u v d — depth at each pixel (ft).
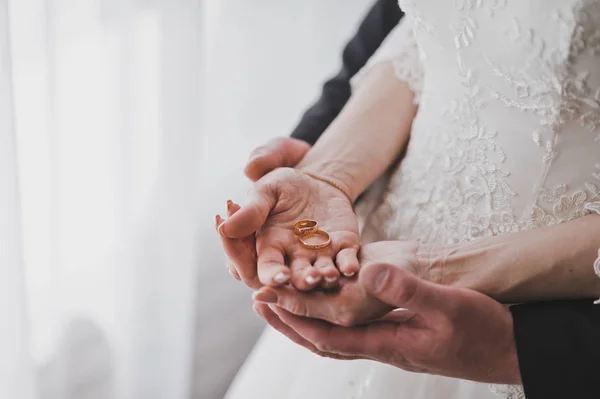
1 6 2.34
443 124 2.25
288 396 2.38
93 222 3.12
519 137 2.10
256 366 2.52
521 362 1.86
